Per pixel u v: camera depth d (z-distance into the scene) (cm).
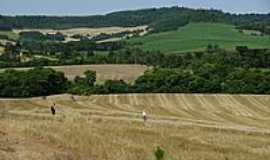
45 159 2566
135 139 4069
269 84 14662
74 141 3272
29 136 3216
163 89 15175
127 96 14450
